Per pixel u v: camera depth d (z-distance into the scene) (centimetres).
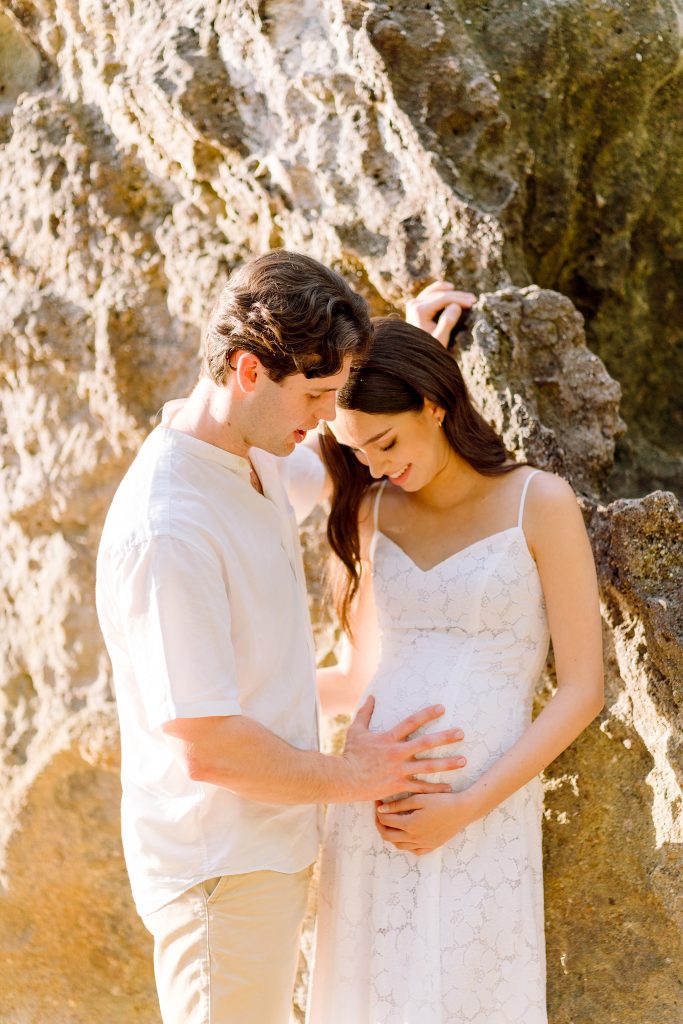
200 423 207
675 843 231
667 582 232
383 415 215
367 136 267
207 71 283
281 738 201
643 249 304
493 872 215
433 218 262
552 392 258
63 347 318
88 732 316
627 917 246
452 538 227
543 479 219
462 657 222
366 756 210
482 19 285
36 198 317
